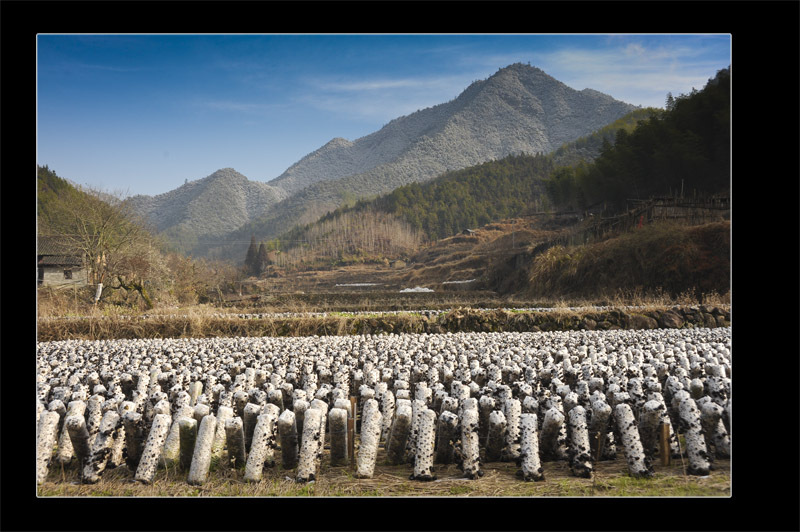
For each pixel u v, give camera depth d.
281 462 7.90
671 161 44.72
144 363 12.41
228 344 14.75
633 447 7.21
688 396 7.42
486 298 37.97
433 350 12.26
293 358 11.90
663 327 17.78
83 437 7.68
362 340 14.80
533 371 9.75
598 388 8.84
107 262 36.47
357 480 7.31
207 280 51.81
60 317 20.22
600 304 25.75
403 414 7.63
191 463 7.43
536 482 7.11
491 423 7.73
